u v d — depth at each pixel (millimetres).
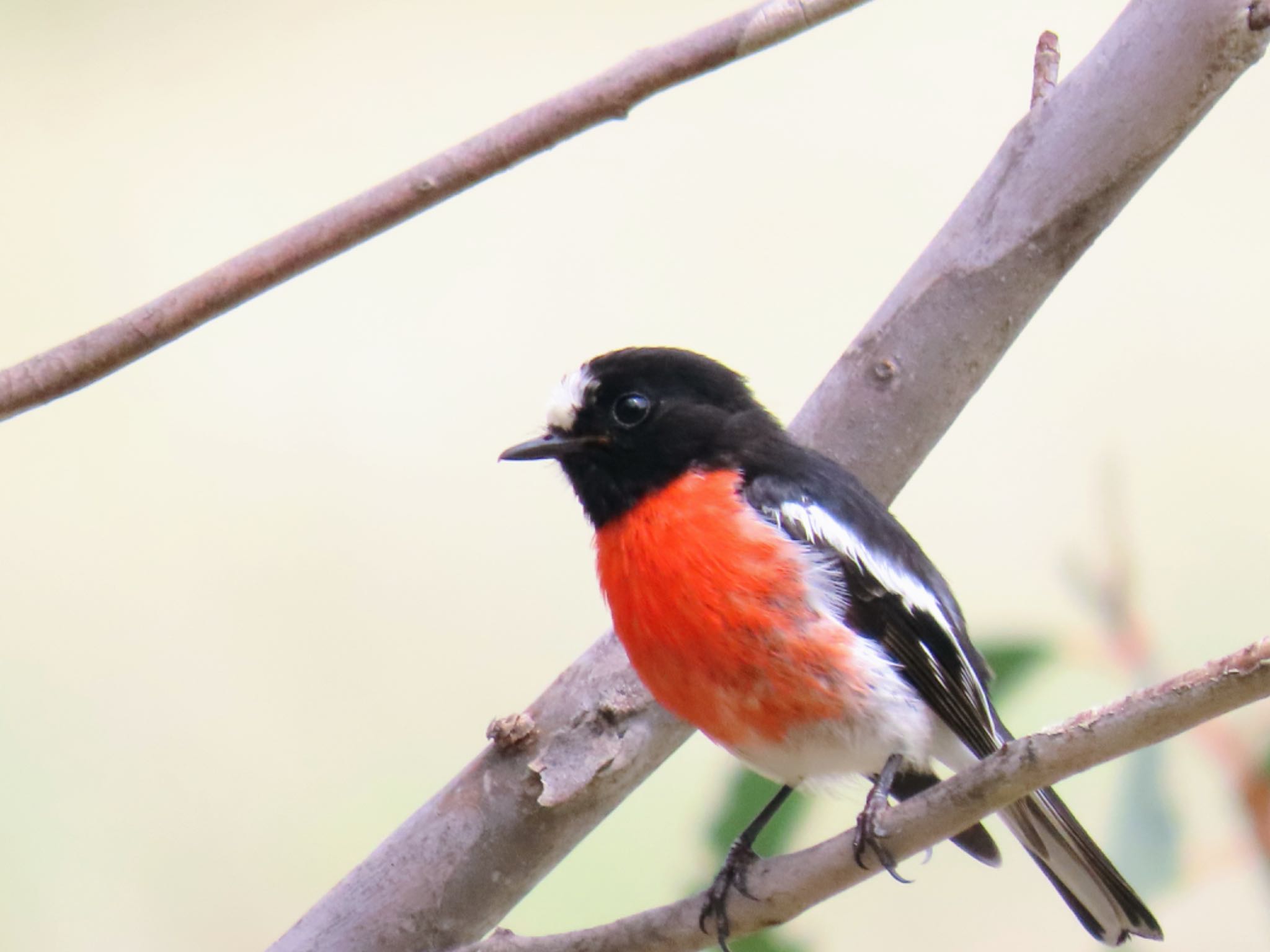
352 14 14242
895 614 7473
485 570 11633
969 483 11836
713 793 8422
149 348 5965
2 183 13062
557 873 8633
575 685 7203
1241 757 7133
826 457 7684
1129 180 7242
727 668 7172
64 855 9930
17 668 10766
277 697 10922
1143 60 7168
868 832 6047
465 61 13891
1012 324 7480
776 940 7602
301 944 6883
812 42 14078
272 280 6012
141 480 11891
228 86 13641
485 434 12195
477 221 13398
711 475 7637
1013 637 7746
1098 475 11258
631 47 14094
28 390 5898
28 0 13688
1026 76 13680
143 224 13039
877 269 12898
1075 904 7262
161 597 11289
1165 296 12672
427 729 10906
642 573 7316
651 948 6410
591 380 7965
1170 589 10797
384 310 12891
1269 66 13547
